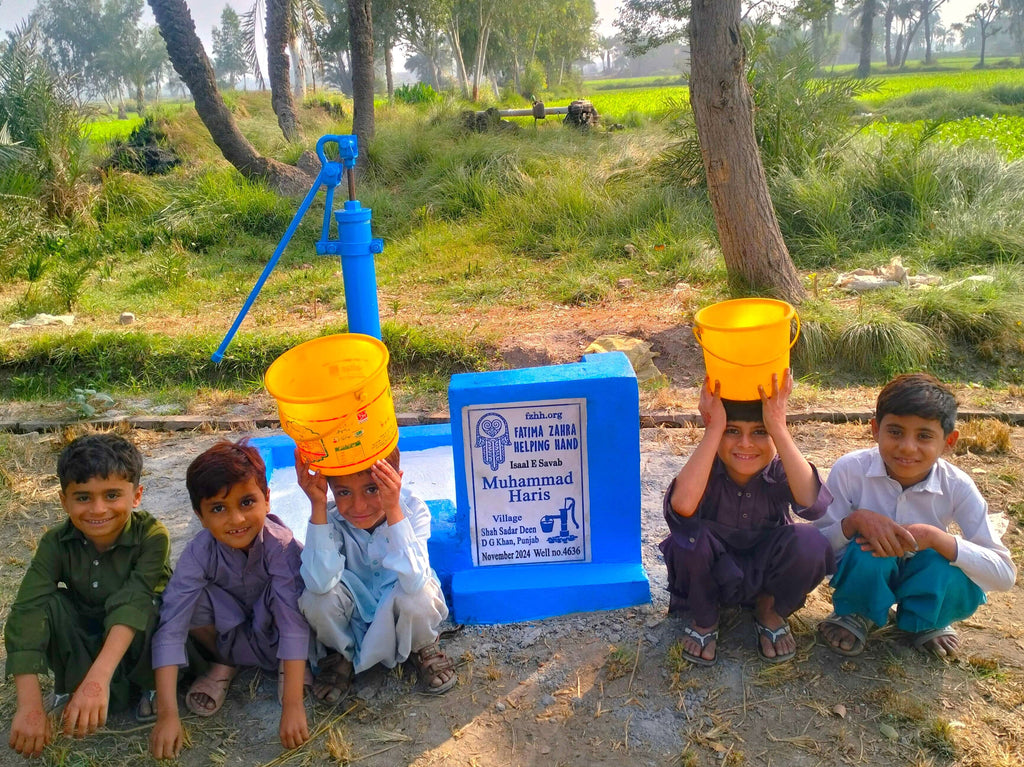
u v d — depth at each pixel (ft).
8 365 22.41
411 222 38.24
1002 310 21.22
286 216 38.42
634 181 37.78
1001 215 27.66
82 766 9.24
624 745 9.25
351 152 14.35
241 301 28.73
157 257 34.83
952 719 9.30
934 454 9.77
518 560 11.77
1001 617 11.02
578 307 25.67
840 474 10.63
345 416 8.91
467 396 10.98
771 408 9.42
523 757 9.17
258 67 52.95
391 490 9.46
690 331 22.02
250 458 9.49
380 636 9.84
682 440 16.89
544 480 11.37
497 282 28.53
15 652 9.09
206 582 9.85
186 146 54.85
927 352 20.70
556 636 11.07
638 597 11.50
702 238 30.32
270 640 10.15
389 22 119.75
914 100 99.71
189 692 10.07
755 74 35.47
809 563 9.69
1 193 36.88
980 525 10.03
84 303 28.68
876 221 29.63
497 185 39.45
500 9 151.84
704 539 9.88
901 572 10.20
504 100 97.09
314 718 9.87
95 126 115.34
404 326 22.25
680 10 94.48
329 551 9.45
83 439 9.37
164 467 16.58
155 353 22.24
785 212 30.73
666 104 46.88
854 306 22.71
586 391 10.94
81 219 39.01
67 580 9.76
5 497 15.46
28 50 45.19
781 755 9.00
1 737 9.74
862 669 10.15
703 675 10.18
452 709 9.91
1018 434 16.49
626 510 11.48
